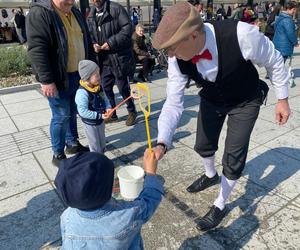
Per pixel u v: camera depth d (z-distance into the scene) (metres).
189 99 5.54
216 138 2.57
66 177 1.14
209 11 16.05
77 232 1.27
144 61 6.87
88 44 3.52
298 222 2.48
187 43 1.68
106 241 1.27
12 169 3.42
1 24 18.08
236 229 2.43
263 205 2.68
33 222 2.61
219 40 1.80
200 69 1.94
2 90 6.36
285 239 2.32
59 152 3.39
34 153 3.76
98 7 4.18
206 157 2.70
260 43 1.85
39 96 6.12
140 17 19.72
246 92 2.06
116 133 4.28
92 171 1.14
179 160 3.46
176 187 2.97
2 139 4.19
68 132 3.68
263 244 2.28
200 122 2.49
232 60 1.86
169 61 2.09
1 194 2.99
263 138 3.86
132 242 1.47
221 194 2.45
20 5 16.38
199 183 2.88
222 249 2.25
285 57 6.37
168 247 2.29
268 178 3.04
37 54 2.90
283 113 2.14
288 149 3.57
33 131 4.42
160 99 5.67
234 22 1.85
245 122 2.14
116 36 4.15
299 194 2.80
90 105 3.10
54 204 2.82
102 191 1.17
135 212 1.32
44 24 2.87
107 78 4.41
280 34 6.23
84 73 2.97
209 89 2.11
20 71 7.72
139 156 3.64
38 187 3.08
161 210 2.66
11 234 2.49
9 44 15.48
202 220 2.44
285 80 2.06
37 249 2.33
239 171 2.31
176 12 1.59
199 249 2.26
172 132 1.98
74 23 3.25
